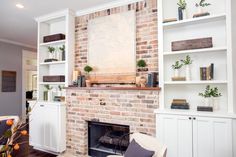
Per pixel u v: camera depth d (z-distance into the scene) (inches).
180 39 105.1
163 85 100.7
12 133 57.1
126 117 110.3
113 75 122.1
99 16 130.6
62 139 129.3
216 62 96.1
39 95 149.2
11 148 55.4
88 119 124.0
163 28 106.3
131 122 108.7
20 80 229.0
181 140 89.0
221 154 80.6
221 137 80.8
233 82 85.0
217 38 96.0
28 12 135.9
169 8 108.7
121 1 119.9
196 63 100.8
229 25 85.5
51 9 131.6
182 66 104.3
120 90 112.7
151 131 102.6
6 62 213.3
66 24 135.2
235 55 85.8
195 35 101.2
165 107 106.8
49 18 143.7
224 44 94.2
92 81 129.0
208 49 90.0
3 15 140.2
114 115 114.4
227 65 85.6
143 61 109.4
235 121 79.4
